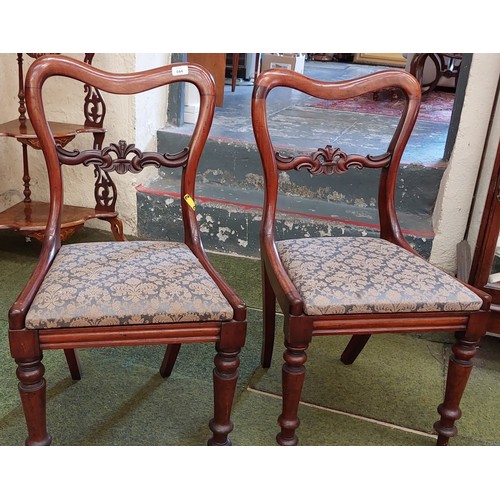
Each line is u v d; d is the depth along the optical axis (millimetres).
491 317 2010
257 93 1521
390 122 3947
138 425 1688
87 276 1387
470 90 2387
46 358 1991
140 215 2986
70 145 2963
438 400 1889
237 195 2992
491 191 1906
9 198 3096
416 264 1574
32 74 1451
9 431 1624
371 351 2141
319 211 2857
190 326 1350
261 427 1705
